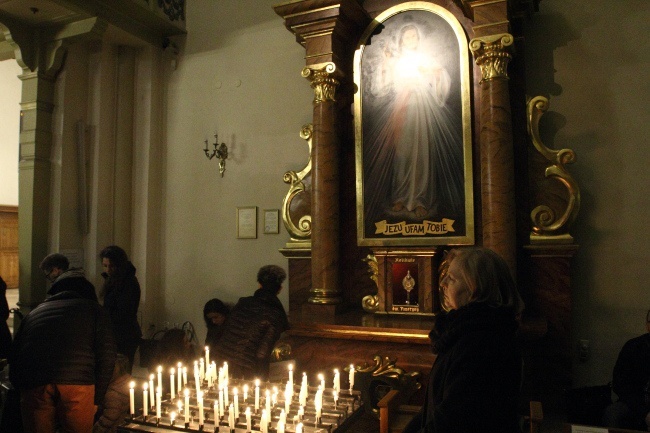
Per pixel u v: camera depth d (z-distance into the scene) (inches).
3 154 438.3
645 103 182.5
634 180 182.4
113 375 134.3
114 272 200.4
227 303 244.2
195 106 261.9
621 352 151.0
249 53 251.9
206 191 257.4
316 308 194.7
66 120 242.1
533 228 182.5
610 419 144.9
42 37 240.1
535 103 186.2
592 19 190.7
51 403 121.7
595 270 185.0
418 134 198.7
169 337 170.2
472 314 67.6
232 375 139.9
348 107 213.9
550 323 179.9
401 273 190.9
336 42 203.3
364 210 204.5
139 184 262.8
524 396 164.7
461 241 189.3
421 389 160.7
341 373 170.7
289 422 99.2
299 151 238.5
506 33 173.5
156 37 265.3
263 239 243.8
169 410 108.8
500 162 173.5
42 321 121.8
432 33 199.0
